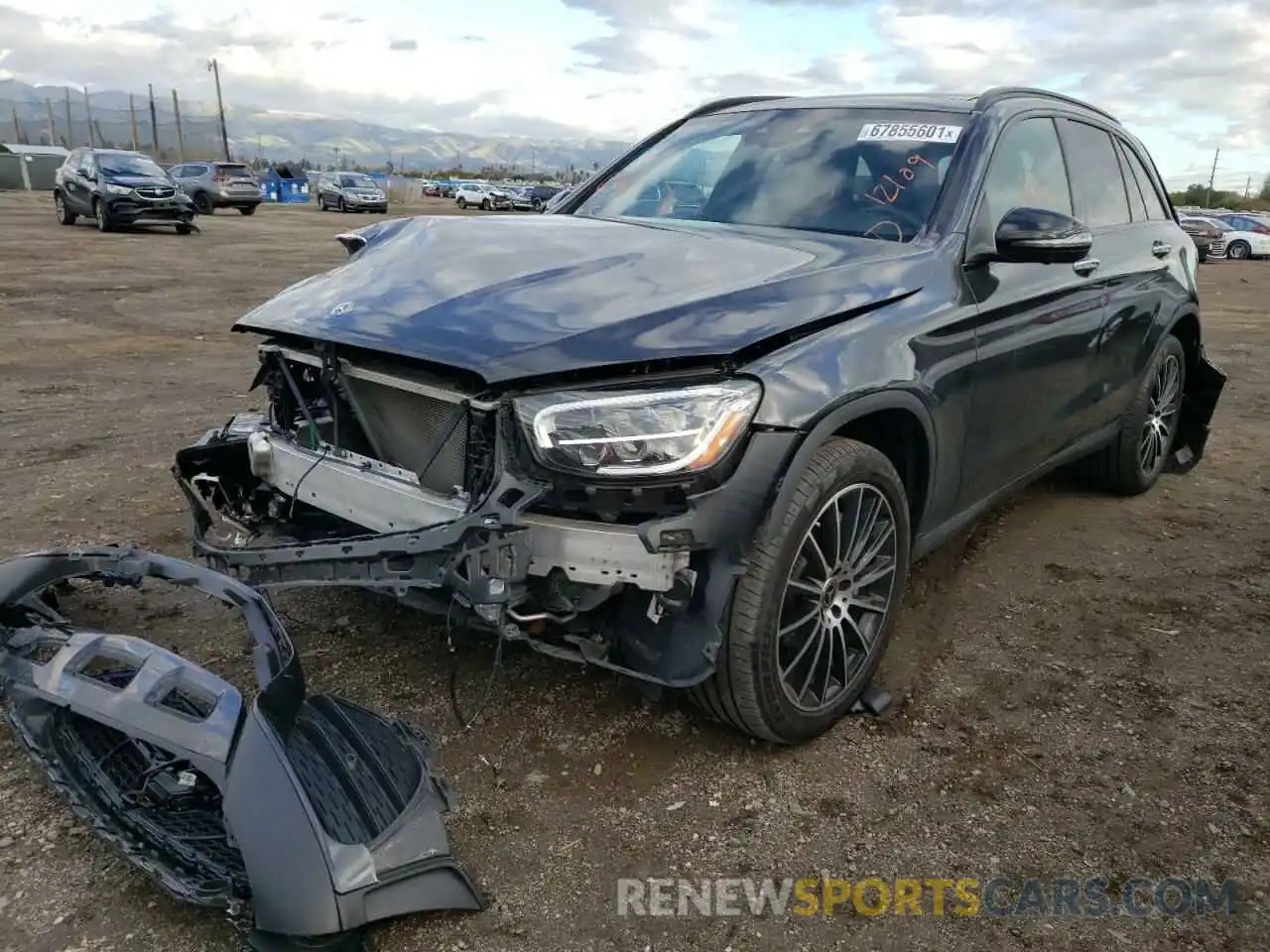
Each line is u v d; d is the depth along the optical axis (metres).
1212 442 6.70
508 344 2.44
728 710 2.67
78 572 2.80
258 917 1.90
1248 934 2.23
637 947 2.13
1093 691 3.27
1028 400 3.70
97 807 2.24
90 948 2.06
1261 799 2.72
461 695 3.04
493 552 2.34
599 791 2.63
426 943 2.10
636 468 2.30
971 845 2.50
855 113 3.90
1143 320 4.67
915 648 3.54
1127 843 2.52
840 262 3.02
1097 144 4.54
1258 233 31.80
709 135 4.18
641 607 2.51
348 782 2.07
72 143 106.75
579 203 4.18
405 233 3.40
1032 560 4.41
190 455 3.18
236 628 3.42
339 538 2.58
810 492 2.56
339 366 2.82
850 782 2.72
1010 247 3.24
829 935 2.19
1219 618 3.86
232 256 17.86
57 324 9.95
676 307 2.56
